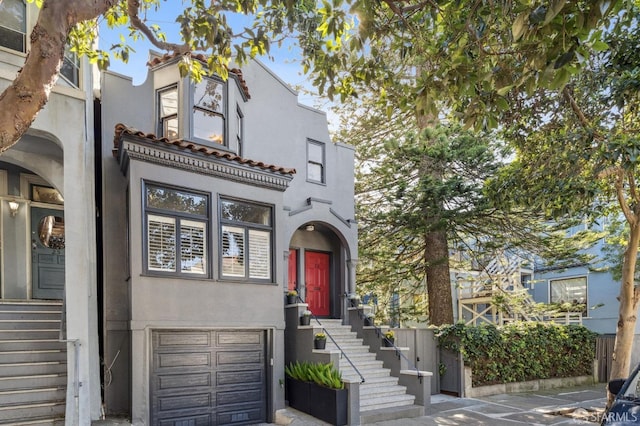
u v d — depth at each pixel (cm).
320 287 1446
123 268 998
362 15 589
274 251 1092
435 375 1357
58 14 427
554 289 2169
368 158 1789
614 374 1023
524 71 473
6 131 404
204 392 954
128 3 661
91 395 879
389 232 1653
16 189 1173
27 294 1156
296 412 1041
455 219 1480
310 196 1385
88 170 963
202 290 962
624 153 791
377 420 1005
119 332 971
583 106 996
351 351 1238
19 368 856
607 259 1720
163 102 1120
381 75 695
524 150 1060
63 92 875
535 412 1127
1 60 835
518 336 1456
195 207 989
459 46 571
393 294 1939
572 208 944
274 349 1053
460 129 1434
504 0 471
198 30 644
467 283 2094
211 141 1117
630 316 1024
